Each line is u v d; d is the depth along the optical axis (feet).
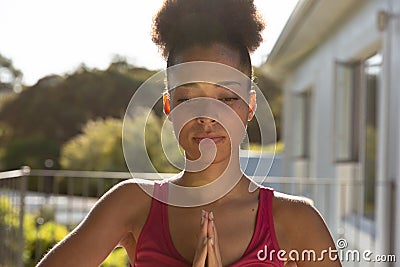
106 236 3.95
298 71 35.91
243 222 3.83
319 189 27.27
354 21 22.70
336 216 24.89
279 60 33.58
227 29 3.81
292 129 38.34
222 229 3.80
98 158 51.44
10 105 65.67
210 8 3.86
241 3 3.86
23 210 18.39
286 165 38.78
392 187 18.08
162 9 3.93
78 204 33.27
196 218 3.83
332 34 26.45
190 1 3.89
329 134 26.45
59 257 3.91
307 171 34.30
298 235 3.90
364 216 21.85
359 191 22.52
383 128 19.25
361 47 21.79
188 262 3.75
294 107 37.83
